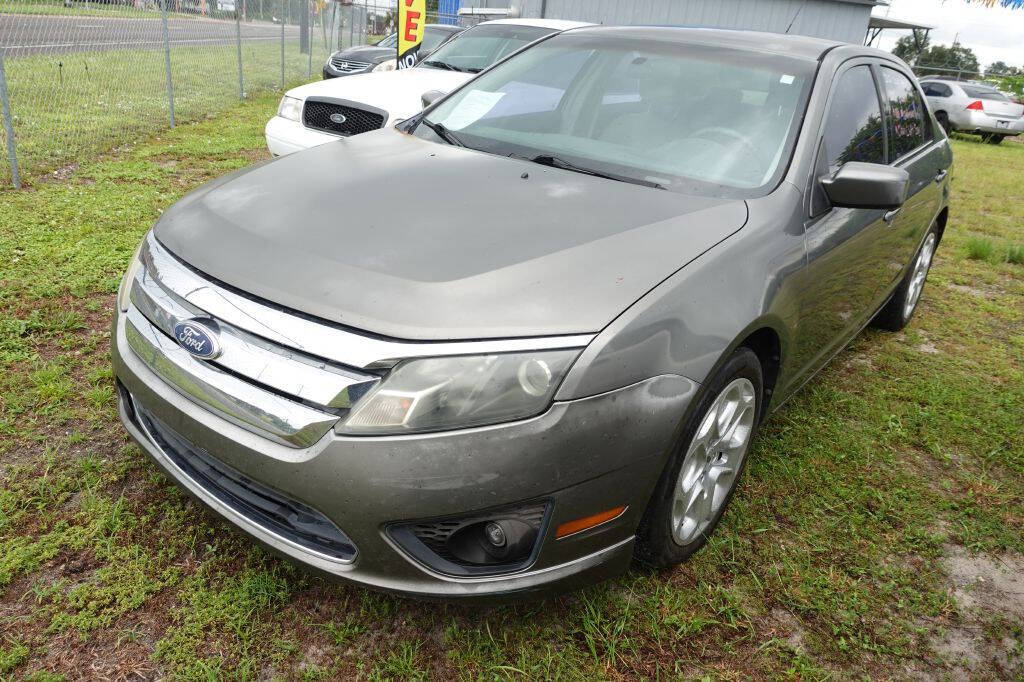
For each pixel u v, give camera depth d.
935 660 2.13
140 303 2.12
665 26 3.46
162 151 7.12
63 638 1.91
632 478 1.88
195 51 10.23
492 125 3.03
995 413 3.57
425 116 3.28
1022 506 2.89
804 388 3.68
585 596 2.19
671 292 1.96
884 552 2.54
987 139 18.50
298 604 2.08
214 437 1.85
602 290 1.89
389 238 2.02
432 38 11.61
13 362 3.13
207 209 2.27
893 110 3.58
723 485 2.43
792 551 2.49
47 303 3.68
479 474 1.70
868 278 3.28
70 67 7.75
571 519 1.82
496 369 1.71
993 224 7.89
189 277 1.99
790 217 2.47
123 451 2.63
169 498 2.42
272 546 1.90
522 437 1.71
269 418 1.77
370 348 1.70
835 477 2.93
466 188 2.39
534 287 1.86
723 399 2.21
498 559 1.84
